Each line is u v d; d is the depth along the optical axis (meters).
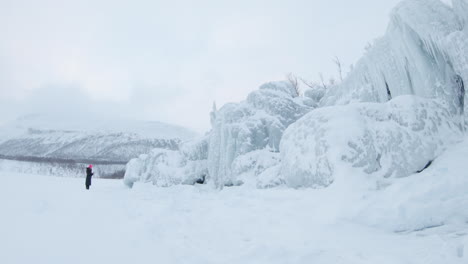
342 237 5.45
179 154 18.94
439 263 3.78
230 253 4.84
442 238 4.94
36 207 7.17
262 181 11.70
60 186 14.68
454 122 9.05
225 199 10.44
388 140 8.47
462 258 3.83
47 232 5.16
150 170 19.30
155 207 8.83
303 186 9.30
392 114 9.15
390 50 11.09
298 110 16.44
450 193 6.40
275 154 14.45
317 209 7.10
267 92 17.03
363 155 8.29
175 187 16.19
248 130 15.12
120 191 15.33
